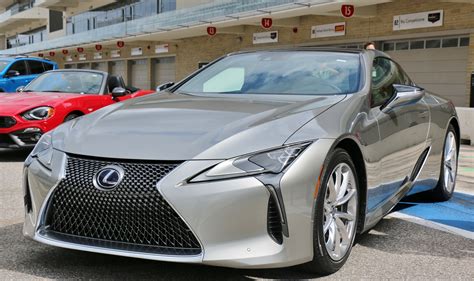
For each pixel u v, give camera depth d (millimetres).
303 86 3930
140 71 32875
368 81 3887
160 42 30016
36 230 3074
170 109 3484
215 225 2715
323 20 19672
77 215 2951
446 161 5344
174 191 2730
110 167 2883
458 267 3496
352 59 4168
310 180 2896
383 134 3740
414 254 3740
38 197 3088
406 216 4809
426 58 16516
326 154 3002
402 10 16844
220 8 20922
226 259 2713
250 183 2744
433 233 4281
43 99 7902
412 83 5094
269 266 2777
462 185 6355
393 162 3961
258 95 3830
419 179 4609
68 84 8969
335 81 3932
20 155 8602
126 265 3355
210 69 4570
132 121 3295
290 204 2807
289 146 2910
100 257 3496
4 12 60625
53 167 3053
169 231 2793
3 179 6395
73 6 42438
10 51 52000
